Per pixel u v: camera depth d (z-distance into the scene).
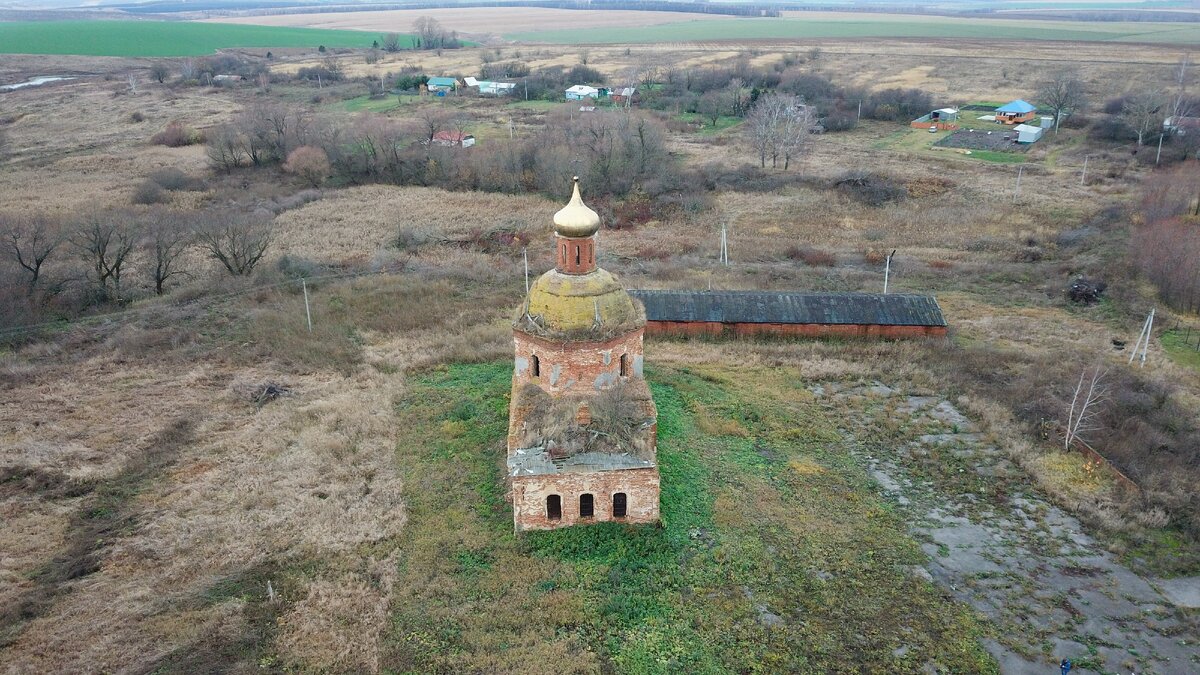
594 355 27.45
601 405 27.95
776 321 46.88
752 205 82.19
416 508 30.22
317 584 26.30
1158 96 112.19
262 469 33.16
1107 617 25.55
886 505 31.27
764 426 36.91
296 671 23.08
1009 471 33.75
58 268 55.78
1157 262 53.34
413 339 47.41
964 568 27.73
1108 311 51.31
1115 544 28.86
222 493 31.45
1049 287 56.34
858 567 27.53
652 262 63.41
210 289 54.88
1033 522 30.47
